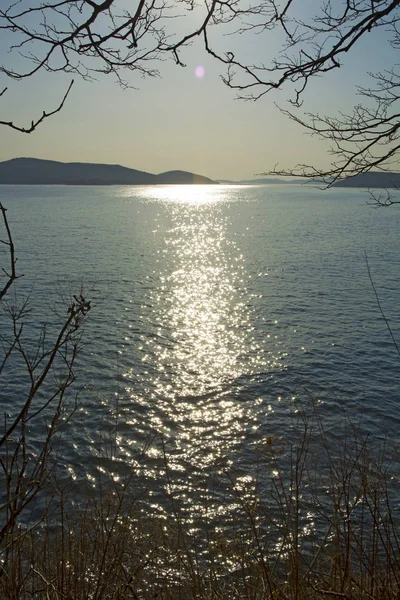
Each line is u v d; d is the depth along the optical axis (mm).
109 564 3818
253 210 136500
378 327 26469
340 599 3551
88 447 14344
